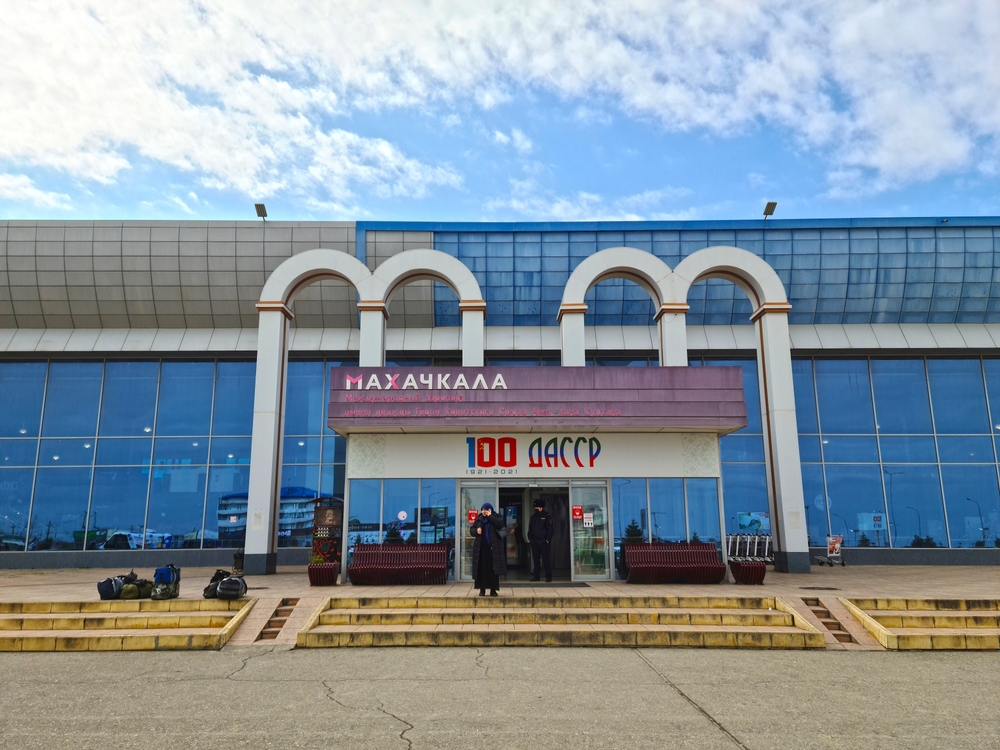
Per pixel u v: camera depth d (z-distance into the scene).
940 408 24.75
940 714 7.18
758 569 15.49
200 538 23.84
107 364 24.86
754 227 24.67
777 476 18.94
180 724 6.75
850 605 12.18
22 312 24.64
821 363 25.02
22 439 24.30
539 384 16.31
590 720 6.89
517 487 16.91
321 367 25.16
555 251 24.83
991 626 11.73
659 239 24.80
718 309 25.03
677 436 17.03
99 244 24.12
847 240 24.56
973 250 24.48
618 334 24.92
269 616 11.80
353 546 16.45
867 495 24.12
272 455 19.00
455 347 24.55
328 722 6.81
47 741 6.23
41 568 23.33
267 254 24.33
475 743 6.18
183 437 24.44
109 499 24.00
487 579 13.04
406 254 19.56
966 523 23.94
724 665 9.48
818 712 7.23
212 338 24.81
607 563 16.47
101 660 9.81
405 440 17.02
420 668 9.22
